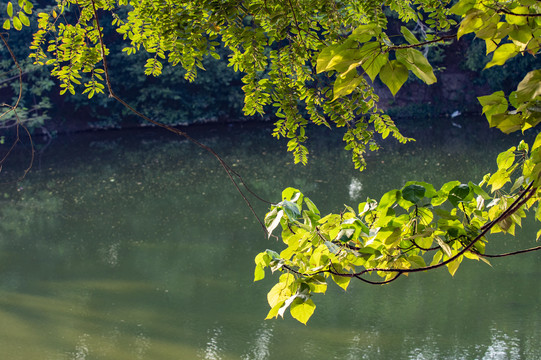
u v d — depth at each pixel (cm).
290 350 639
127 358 635
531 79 126
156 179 1516
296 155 224
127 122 2534
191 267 902
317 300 772
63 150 2017
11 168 1722
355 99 216
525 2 120
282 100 219
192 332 693
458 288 780
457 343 632
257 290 811
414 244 171
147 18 219
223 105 2630
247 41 206
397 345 634
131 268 909
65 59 216
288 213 167
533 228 971
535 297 736
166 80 2473
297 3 205
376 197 1227
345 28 223
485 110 147
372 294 779
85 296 812
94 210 1241
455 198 174
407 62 112
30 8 204
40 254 986
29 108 2305
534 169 140
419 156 1645
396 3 243
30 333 706
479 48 2373
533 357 595
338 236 165
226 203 1261
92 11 222
